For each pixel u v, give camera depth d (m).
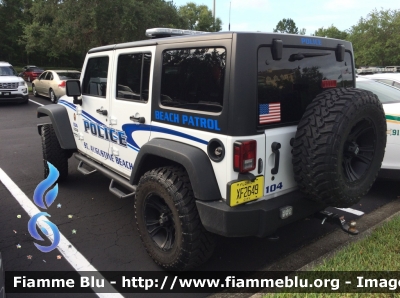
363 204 4.79
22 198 5.00
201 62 2.80
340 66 3.38
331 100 2.69
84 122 4.66
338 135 2.55
